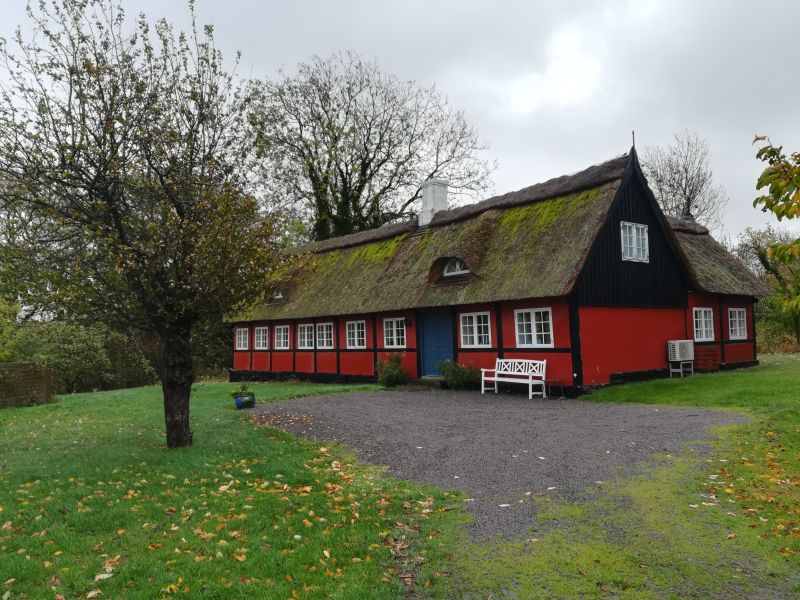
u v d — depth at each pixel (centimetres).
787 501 584
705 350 1748
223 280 846
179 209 870
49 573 466
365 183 3634
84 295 809
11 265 790
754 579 434
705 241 2150
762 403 1073
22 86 801
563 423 1019
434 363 1827
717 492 614
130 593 428
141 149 866
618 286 1543
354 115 3547
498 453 816
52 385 1898
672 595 414
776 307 2525
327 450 897
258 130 937
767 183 371
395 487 677
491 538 518
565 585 432
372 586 432
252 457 844
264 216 950
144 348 1021
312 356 2334
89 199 840
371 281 2045
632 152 1584
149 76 877
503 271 1559
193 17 887
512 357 1579
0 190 818
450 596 423
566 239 1486
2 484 729
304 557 481
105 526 565
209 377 3164
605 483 655
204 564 472
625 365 1538
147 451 906
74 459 863
